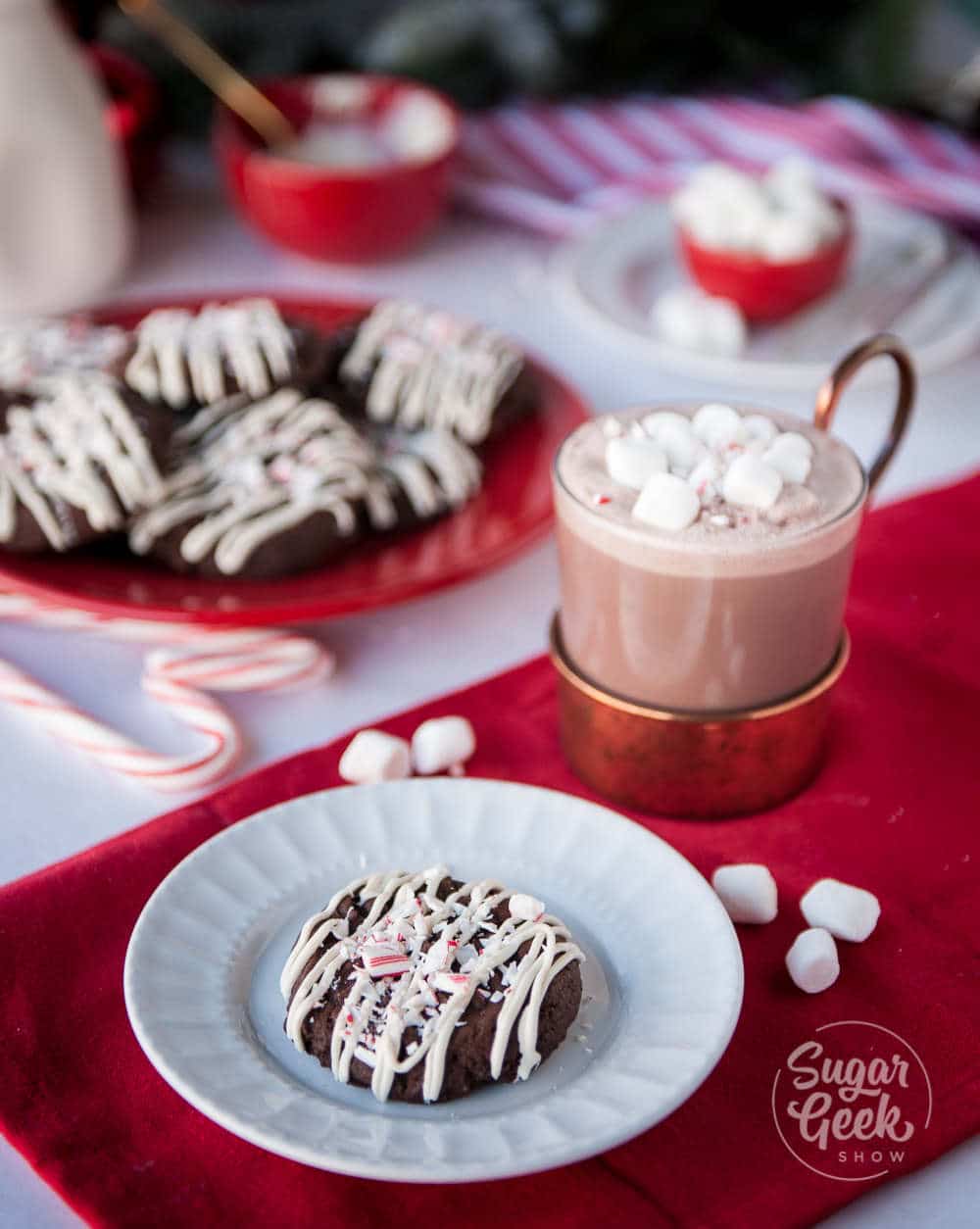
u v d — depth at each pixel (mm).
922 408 913
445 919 619
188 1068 583
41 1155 592
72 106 944
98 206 968
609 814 658
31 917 652
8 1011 628
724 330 925
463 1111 588
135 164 1062
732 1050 620
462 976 601
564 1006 603
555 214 1047
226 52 1187
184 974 613
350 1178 590
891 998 634
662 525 644
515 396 851
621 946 628
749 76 1272
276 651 748
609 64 1231
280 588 761
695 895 630
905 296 965
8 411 809
